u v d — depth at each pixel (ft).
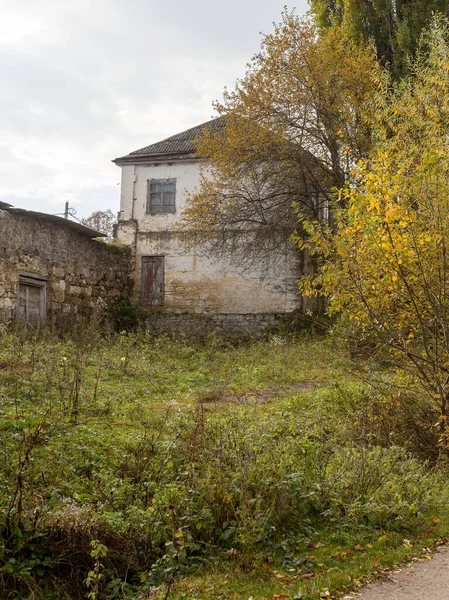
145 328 77.20
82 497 18.22
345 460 22.18
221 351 61.82
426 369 28.09
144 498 18.37
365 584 15.05
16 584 14.39
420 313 26.43
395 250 24.64
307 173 66.59
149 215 80.74
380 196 25.08
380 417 28.43
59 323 63.52
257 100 64.85
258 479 18.79
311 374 45.73
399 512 19.15
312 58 62.13
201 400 35.83
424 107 31.58
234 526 17.21
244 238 74.64
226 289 76.95
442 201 25.05
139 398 35.09
